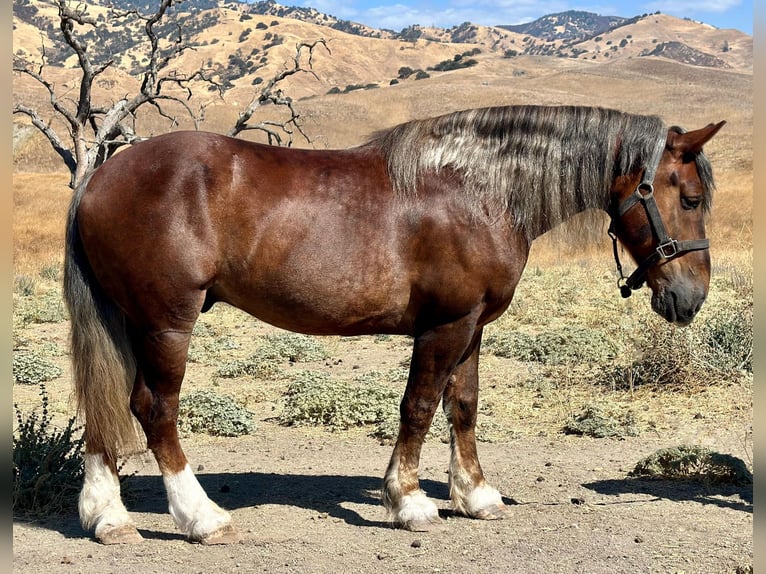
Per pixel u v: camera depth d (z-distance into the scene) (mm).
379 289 4551
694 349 8914
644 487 5652
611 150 4797
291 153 4699
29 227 30656
